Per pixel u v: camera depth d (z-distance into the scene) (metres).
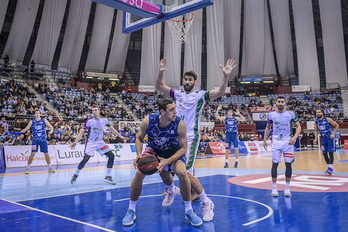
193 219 2.81
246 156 14.03
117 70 28.39
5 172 8.19
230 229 2.67
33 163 10.12
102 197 4.37
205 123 21.91
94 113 5.79
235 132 8.77
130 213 2.95
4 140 11.26
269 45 30.30
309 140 24.56
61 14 24.55
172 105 2.83
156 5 6.73
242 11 31.20
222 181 5.91
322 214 3.17
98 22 26.33
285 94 29.08
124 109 23.11
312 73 28.36
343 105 26.55
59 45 30.23
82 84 25.47
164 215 3.28
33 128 7.87
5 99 16.89
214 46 27.69
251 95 29.25
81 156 11.52
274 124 4.53
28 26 23.73
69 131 13.58
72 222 2.97
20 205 3.80
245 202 3.87
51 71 24.39
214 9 27.25
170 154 3.11
